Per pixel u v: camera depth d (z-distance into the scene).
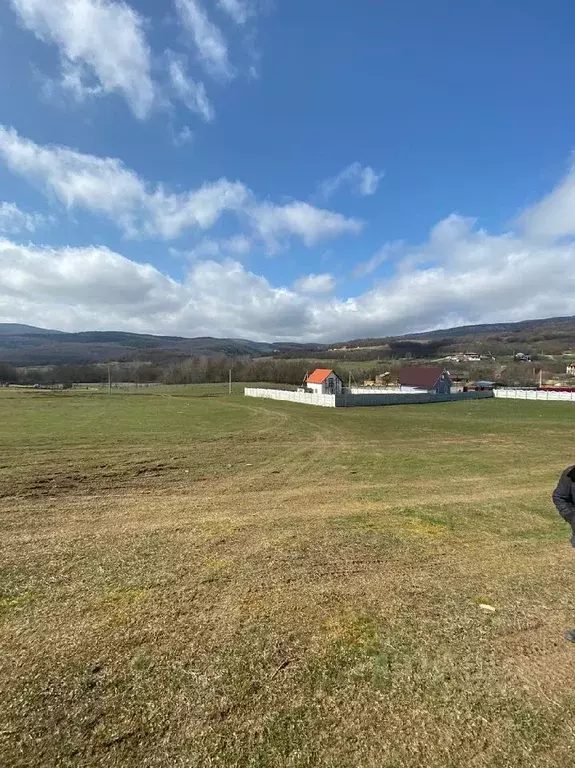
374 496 7.59
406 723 2.46
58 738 2.31
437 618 3.58
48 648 3.10
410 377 56.81
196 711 2.51
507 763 2.21
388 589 4.09
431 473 9.56
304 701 2.61
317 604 3.79
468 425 20.16
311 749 2.27
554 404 35.78
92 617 3.54
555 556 4.96
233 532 5.69
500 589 4.12
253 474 9.34
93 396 41.44
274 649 3.12
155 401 34.81
